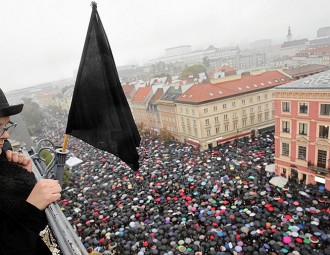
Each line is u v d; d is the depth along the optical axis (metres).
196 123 60.09
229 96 60.50
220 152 51.59
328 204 30.05
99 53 4.29
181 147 61.69
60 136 95.81
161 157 53.72
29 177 2.80
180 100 63.47
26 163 3.12
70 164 48.97
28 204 2.23
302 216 28.28
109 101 4.37
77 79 4.41
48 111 182.25
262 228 27.25
